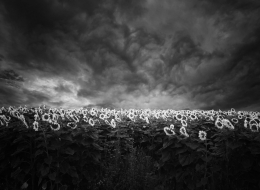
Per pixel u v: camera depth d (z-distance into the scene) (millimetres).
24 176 4492
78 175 4980
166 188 4957
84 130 5215
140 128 7812
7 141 4844
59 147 4555
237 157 4707
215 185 4543
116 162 5578
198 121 7707
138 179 5199
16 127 4871
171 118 7594
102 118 7195
